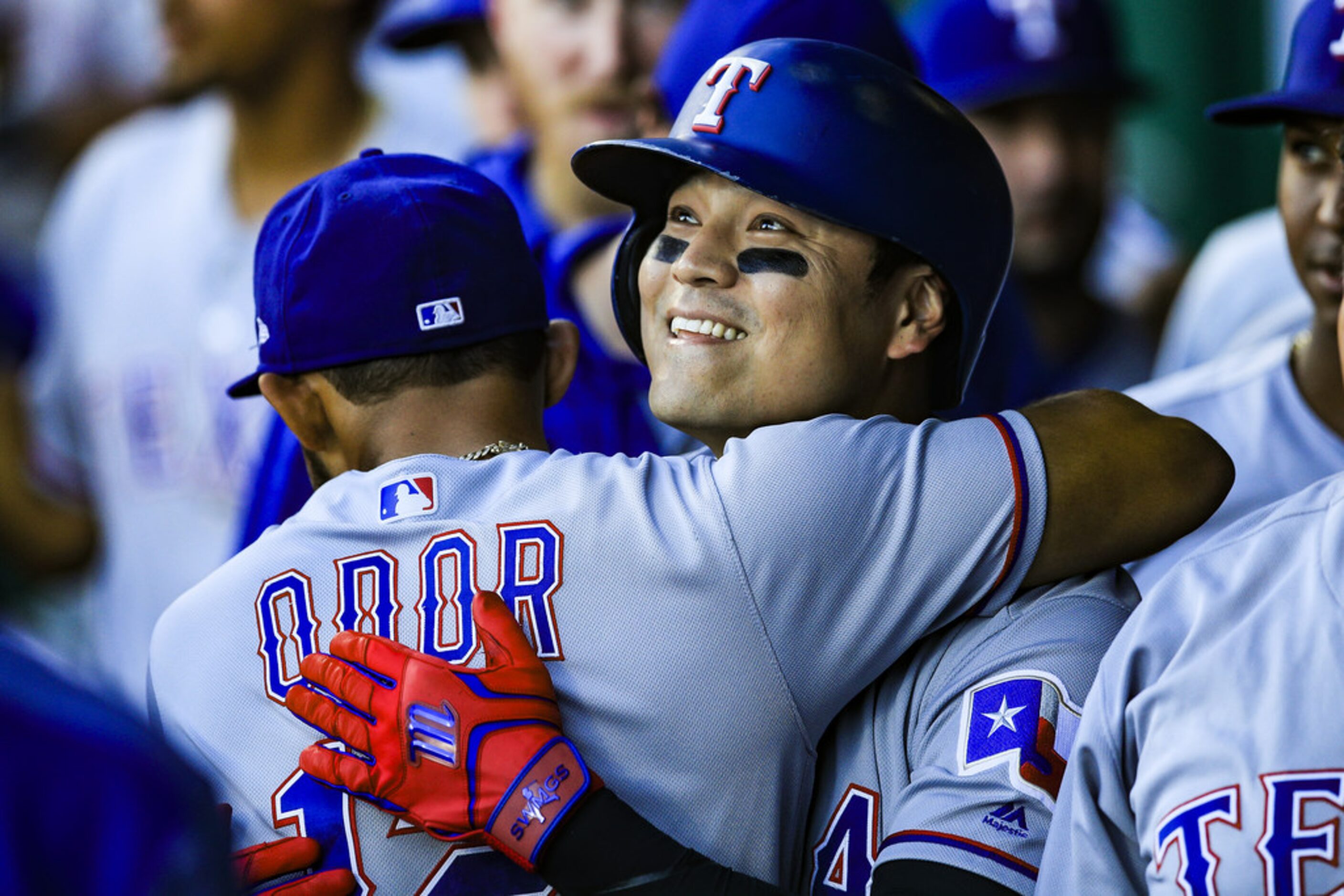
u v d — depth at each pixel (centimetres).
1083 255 1636
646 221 748
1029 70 1571
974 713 629
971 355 734
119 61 1697
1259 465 962
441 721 595
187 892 439
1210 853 526
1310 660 538
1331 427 960
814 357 678
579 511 636
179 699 650
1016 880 595
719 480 634
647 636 620
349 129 1595
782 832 633
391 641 621
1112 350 1678
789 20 1002
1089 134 1616
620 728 618
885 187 673
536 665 612
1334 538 555
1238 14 2164
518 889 610
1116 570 690
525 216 1275
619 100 1320
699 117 692
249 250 1538
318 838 619
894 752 649
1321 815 514
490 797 591
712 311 681
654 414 704
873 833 642
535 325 707
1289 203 906
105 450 1552
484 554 635
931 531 628
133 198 1585
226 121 1568
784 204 672
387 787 602
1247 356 1019
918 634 639
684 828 617
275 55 1545
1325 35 877
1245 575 568
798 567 618
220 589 658
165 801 443
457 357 689
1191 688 550
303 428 709
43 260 1616
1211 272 1409
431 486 656
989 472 634
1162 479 648
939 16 1656
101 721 449
